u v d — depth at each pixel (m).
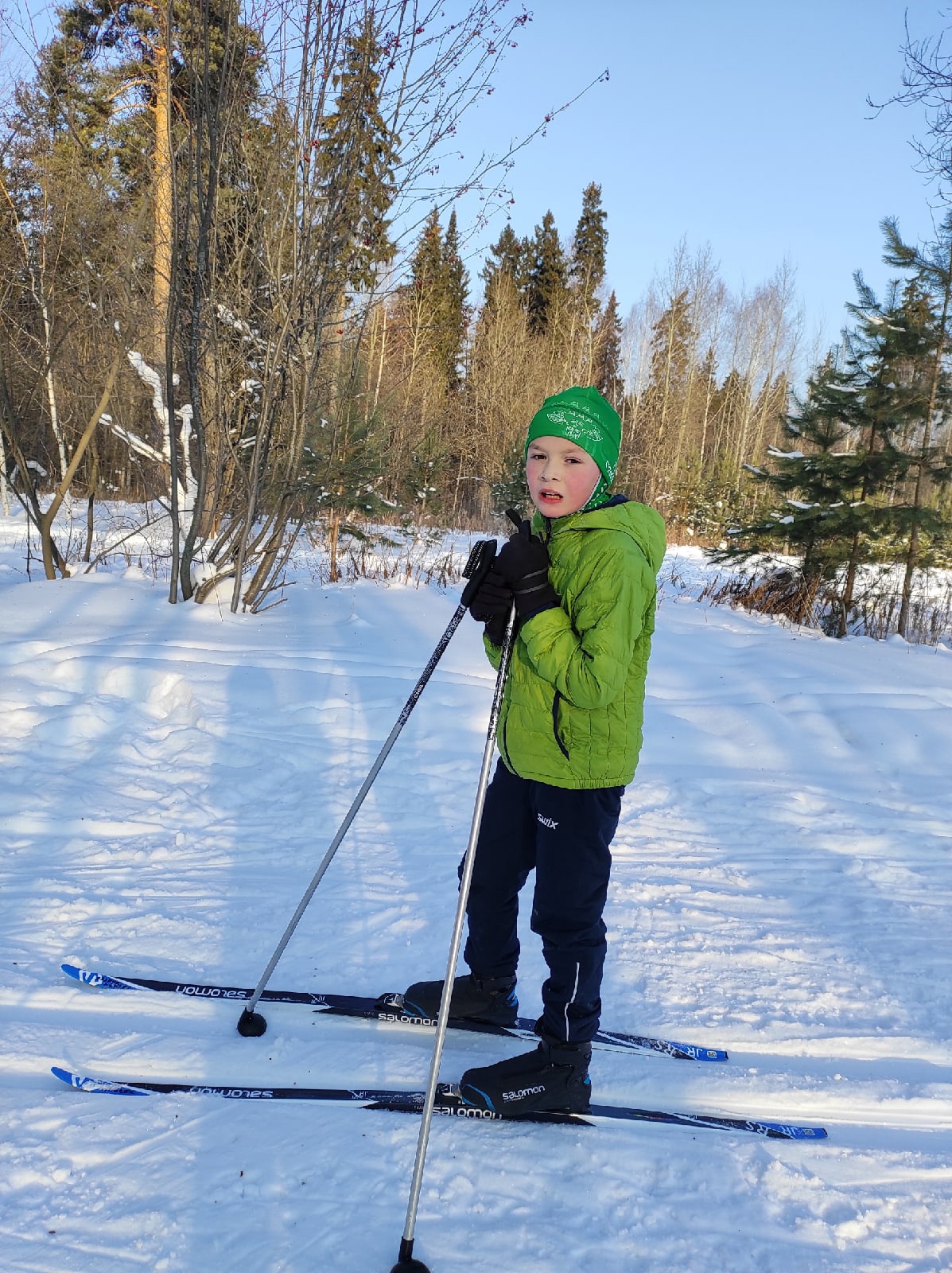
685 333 35.25
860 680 6.27
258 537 6.83
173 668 4.93
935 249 8.82
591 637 1.81
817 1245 1.73
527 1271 1.62
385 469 9.68
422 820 3.73
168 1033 2.26
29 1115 1.90
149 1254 1.58
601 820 1.99
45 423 10.23
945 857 3.80
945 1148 2.07
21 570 8.28
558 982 2.04
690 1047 2.39
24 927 2.69
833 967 2.87
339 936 2.80
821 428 9.49
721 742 5.04
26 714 4.23
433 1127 1.98
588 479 1.94
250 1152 1.85
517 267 36.97
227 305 6.53
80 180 8.18
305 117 5.86
